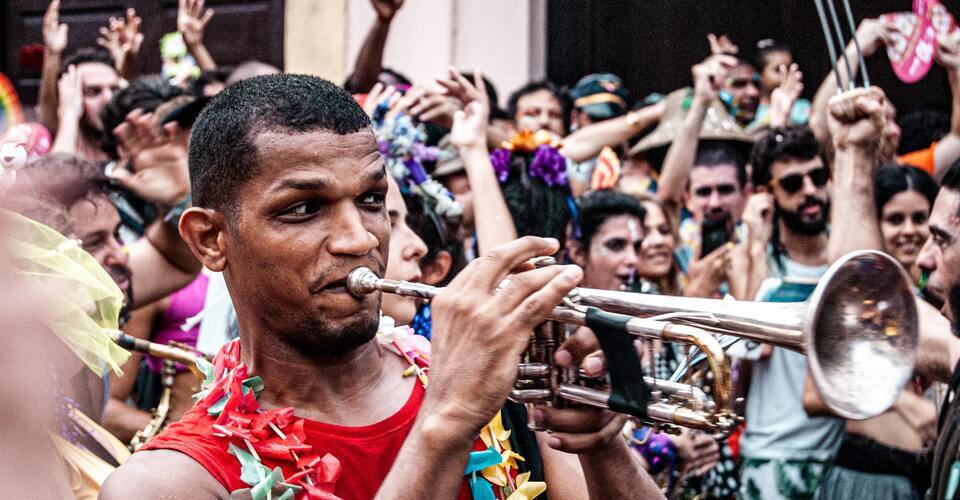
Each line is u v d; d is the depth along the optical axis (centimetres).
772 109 469
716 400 144
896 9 570
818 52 585
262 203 156
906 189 372
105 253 301
